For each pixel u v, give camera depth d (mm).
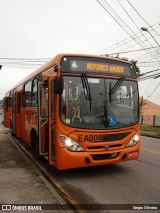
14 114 14070
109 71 7238
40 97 7875
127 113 7359
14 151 10492
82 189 6277
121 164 8844
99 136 6758
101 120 6883
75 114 6664
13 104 14445
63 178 7148
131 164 8914
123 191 6141
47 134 7641
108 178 7180
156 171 7984
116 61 7387
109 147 6875
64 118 6570
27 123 10500
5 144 12375
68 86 6695
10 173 7109
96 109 6879
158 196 5828
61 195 5805
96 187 6426
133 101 7551
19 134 12594
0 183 6258
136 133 7473
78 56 6910
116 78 7316
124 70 7520
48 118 7023
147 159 9914
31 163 8328
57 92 6371
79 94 6781
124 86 7422
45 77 7488
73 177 7238
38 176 6840
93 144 6680
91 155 6641
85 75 6887
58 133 6570
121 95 7320
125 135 7203
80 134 6594
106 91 7086
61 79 6395
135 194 5945
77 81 6805
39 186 6051
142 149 12742
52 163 6941
